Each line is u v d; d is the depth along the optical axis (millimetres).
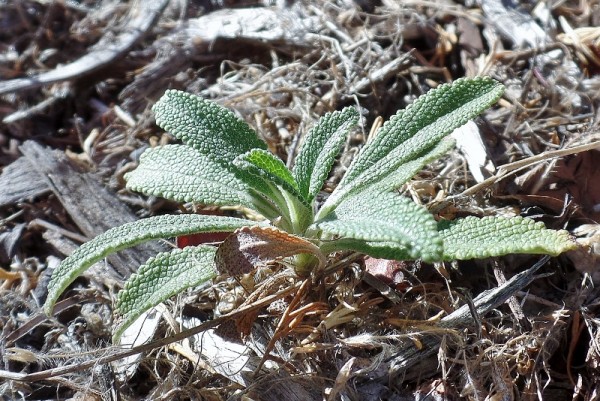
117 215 469
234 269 379
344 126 407
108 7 577
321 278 406
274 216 404
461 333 399
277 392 397
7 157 514
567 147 450
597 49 494
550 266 425
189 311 425
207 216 401
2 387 414
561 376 408
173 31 548
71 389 417
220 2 572
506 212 435
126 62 548
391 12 529
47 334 431
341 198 398
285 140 486
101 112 533
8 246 469
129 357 417
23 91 540
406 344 401
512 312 409
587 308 410
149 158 423
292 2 550
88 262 376
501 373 395
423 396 395
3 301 446
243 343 405
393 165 395
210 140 404
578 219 436
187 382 407
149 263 391
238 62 536
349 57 512
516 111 472
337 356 403
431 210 428
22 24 578
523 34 509
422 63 509
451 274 425
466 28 519
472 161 446
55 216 478
